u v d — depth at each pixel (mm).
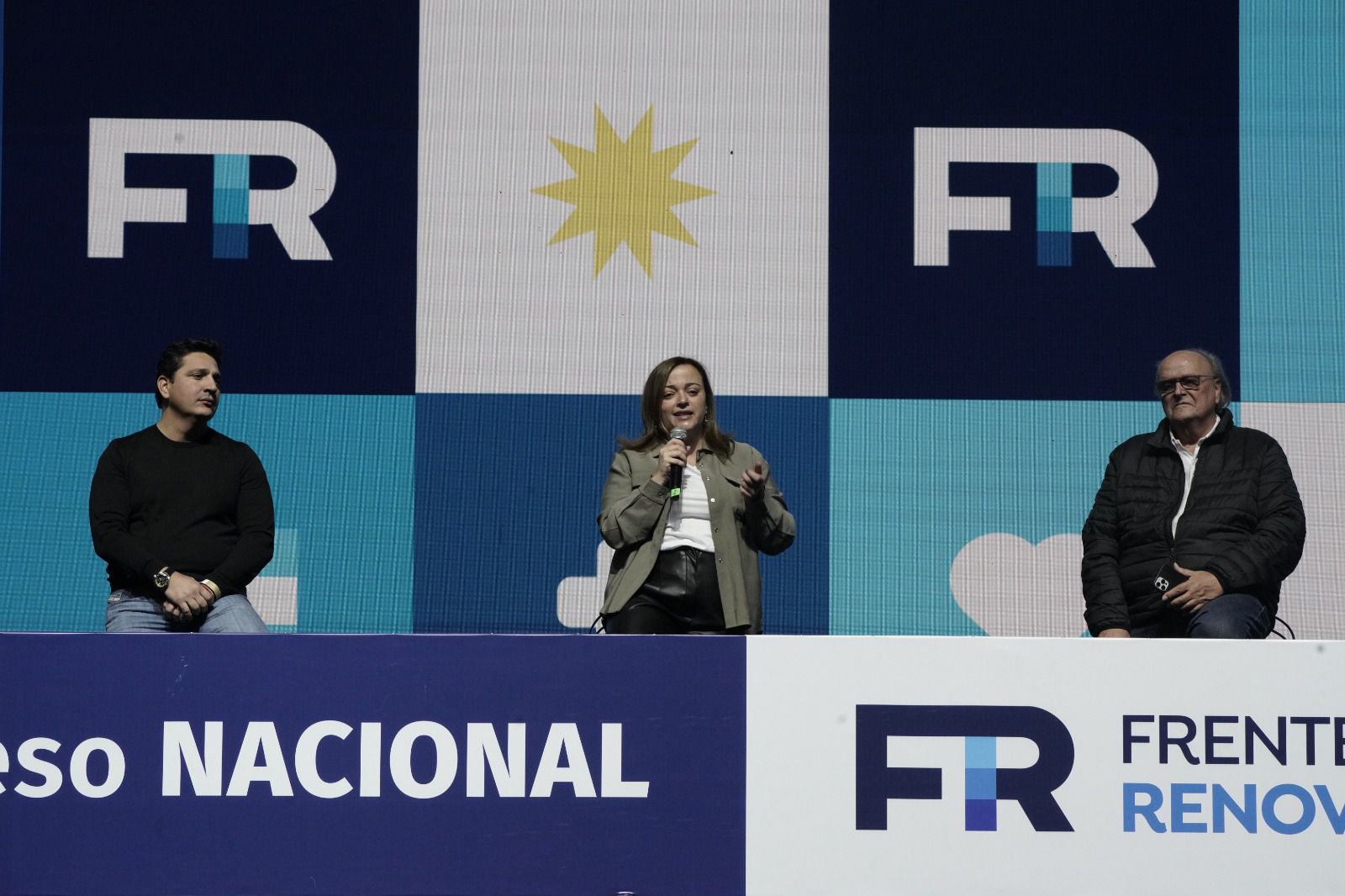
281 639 6160
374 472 10219
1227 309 10234
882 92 10422
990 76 10398
